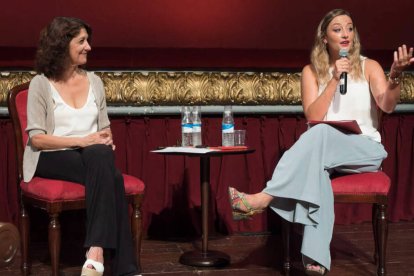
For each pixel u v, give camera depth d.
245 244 3.45
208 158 3.01
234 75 3.78
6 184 3.45
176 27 3.99
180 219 3.67
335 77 2.71
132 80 3.65
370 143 2.74
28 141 2.72
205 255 2.99
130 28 3.93
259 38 4.10
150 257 3.15
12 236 0.85
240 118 3.73
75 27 2.73
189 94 3.71
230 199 2.60
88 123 2.80
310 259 2.52
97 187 2.42
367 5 4.21
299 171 2.53
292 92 3.83
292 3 4.12
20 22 3.76
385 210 2.62
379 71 2.89
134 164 3.61
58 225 2.53
